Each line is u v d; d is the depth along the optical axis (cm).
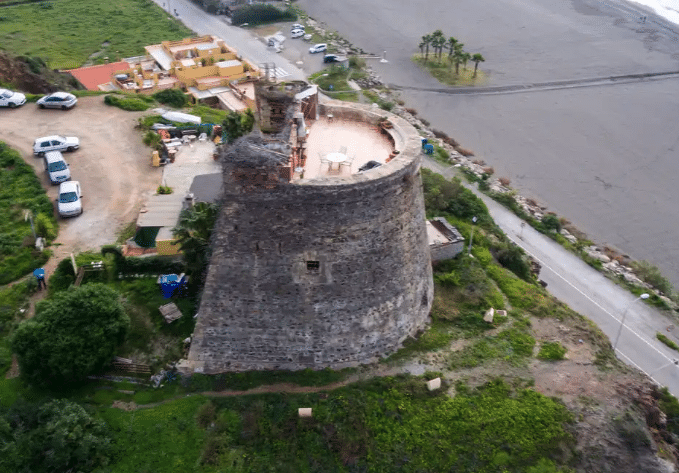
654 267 6009
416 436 3341
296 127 3562
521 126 8975
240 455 3206
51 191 5375
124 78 8688
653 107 9456
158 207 4909
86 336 3400
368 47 11925
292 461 3212
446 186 5950
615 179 7719
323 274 3384
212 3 13438
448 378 3641
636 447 3450
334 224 3278
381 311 3609
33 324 3397
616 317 5281
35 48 10706
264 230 3275
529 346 3959
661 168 7944
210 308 3478
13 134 6356
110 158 5959
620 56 11288
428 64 11112
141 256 4419
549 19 13225
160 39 11531
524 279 5119
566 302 5431
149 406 3388
